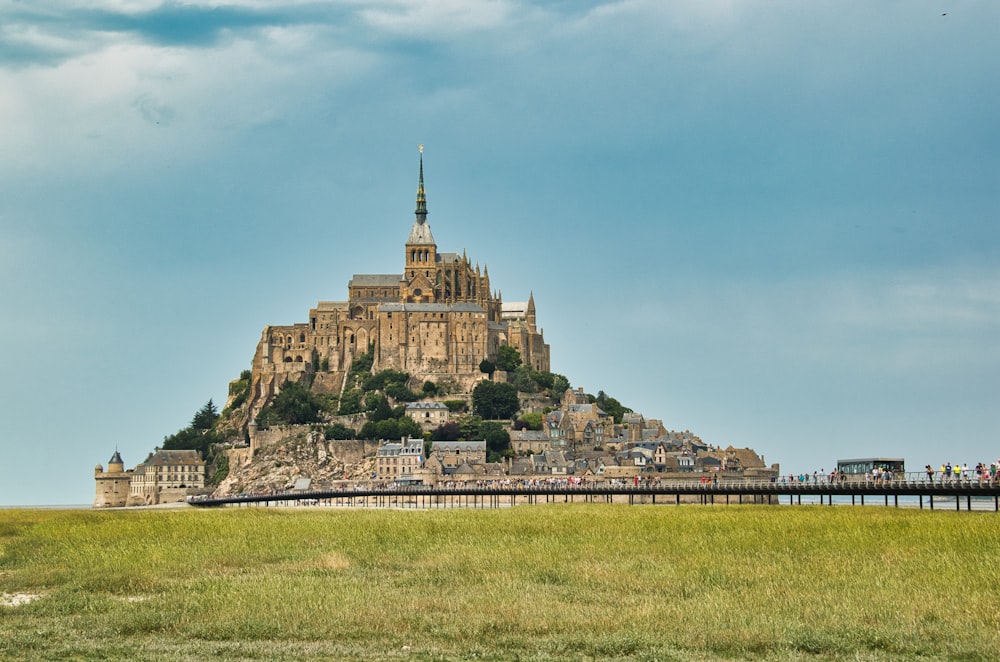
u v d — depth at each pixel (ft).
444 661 423.64
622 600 521.24
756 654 432.66
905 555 613.52
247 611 502.79
